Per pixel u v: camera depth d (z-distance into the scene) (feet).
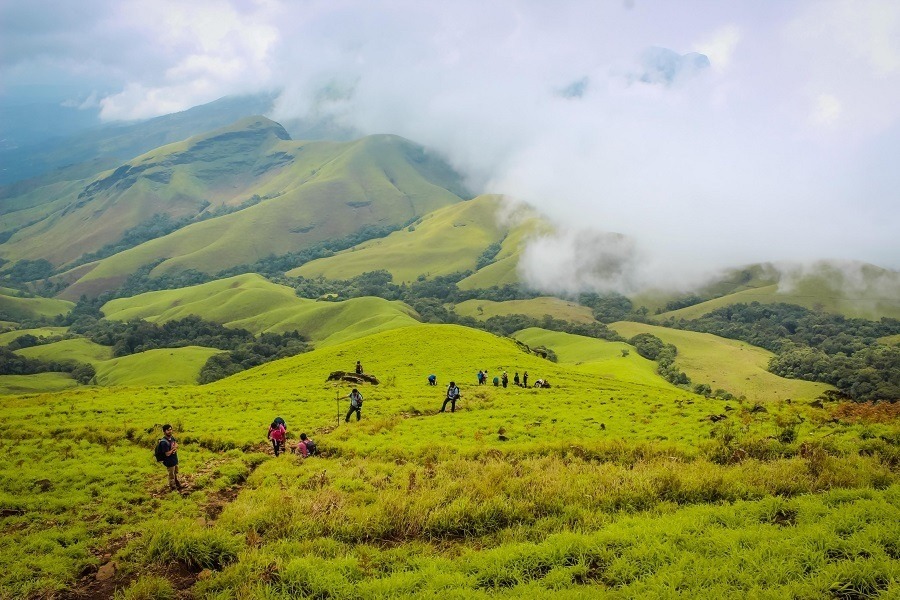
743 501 48.98
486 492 54.39
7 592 42.29
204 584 40.09
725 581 34.50
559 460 69.92
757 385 542.16
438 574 38.78
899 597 31.45
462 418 119.75
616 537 42.09
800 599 32.53
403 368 232.32
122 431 105.19
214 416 128.47
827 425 85.15
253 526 50.96
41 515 60.34
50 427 110.32
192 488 71.77
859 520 41.45
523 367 234.38
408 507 52.11
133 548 48.44
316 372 237.66
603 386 200.23
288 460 83.97
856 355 620.90
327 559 42.78
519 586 36.42
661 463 64.80
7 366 623.36
